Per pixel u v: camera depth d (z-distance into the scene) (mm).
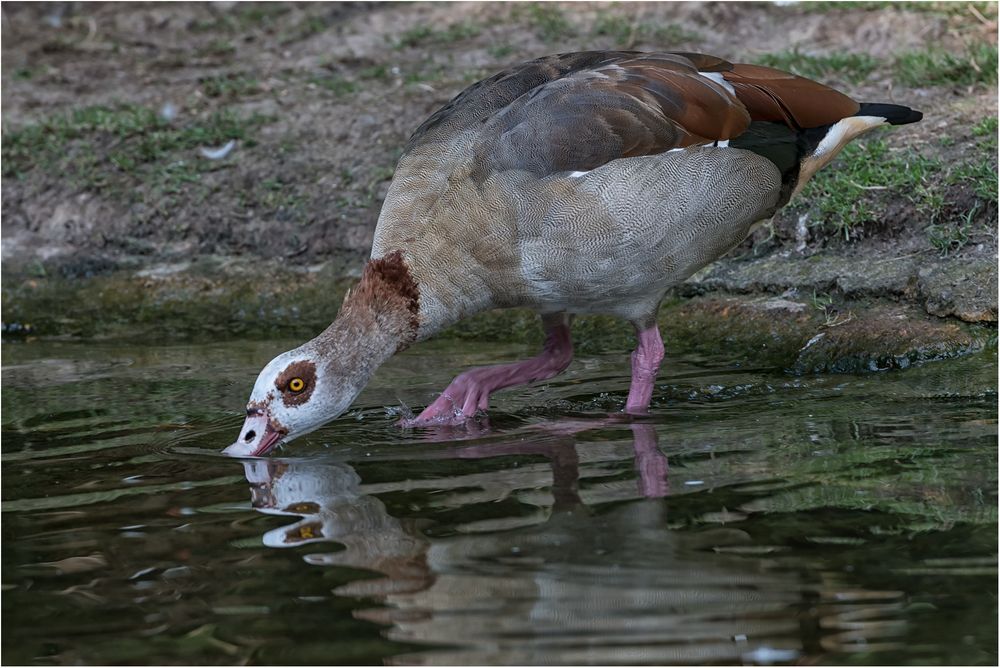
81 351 12930
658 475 8297
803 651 5801
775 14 17875
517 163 9586
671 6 18562
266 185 15250
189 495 8344
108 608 6547
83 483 8672
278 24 20562
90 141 16562
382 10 20484
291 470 8852
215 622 6316
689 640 5934
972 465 8203
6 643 6191
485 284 9930
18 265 15055
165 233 15227
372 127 15984
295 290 14117
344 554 7113
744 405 10133
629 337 12492
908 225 12383
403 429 9945
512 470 8594
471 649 5926
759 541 7043
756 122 10102
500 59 17688
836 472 8188
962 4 16969
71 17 21469
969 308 11133
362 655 5902
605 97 9680
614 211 9547
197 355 12570
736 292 12484
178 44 20188
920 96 14445
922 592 6348
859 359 11039
